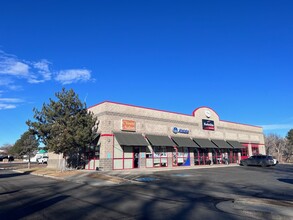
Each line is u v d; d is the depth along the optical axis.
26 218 8.16
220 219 7.89
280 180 18.73
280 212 8.57
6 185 17.00
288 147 71.25
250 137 49.78
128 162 29.28
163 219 7.90
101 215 8.42
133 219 7.92
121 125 29.08
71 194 12.80
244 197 11.73
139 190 14.04
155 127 32.66
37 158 70.94
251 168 32.16
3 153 109.25
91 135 26.78
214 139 41.19
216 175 22.62
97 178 19.92
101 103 29.11
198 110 39.53
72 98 26.41
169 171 26.92
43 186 16.22
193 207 9.58
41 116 26.09
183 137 35.94
